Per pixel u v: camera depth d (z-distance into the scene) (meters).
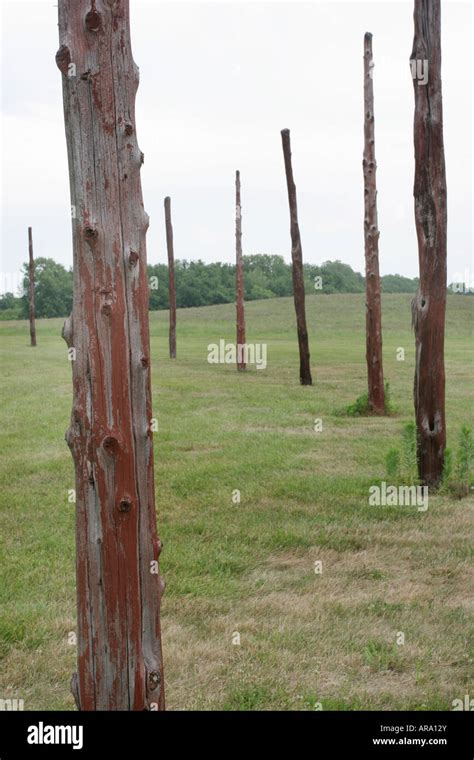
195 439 14.23
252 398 20.55
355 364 32.62
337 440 13.99
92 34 3.43
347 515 8.95
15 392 21.66
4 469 11.61
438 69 9.48
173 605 6.28
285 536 8.07
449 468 10.16
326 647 5.48
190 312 75.06
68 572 7.08
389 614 6.11
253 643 5.54
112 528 3.56
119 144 3.48
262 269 121.88
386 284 135.75
